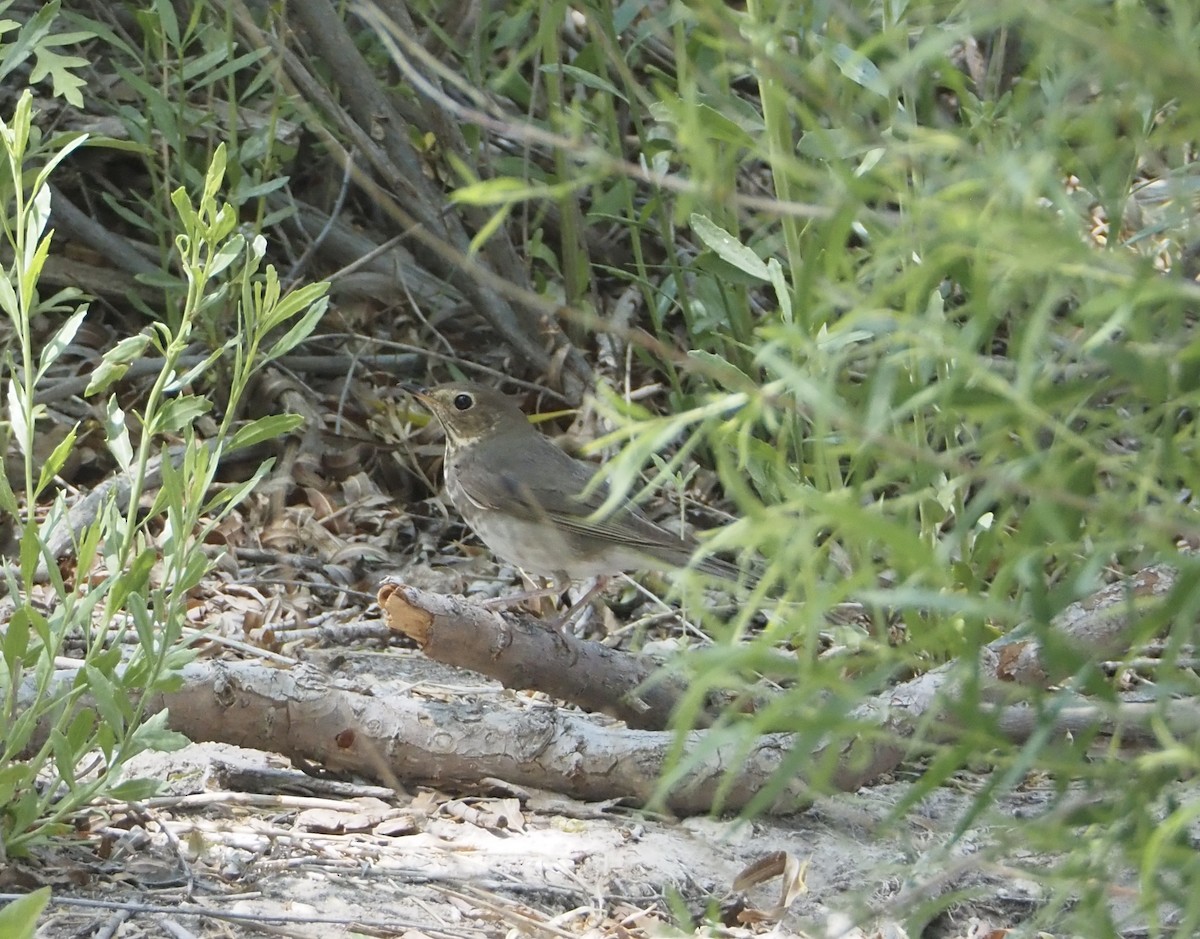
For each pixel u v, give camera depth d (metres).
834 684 4.63
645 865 9.12
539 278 17.78
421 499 16.42
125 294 16.73
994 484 4.58
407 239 18.52
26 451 7.88
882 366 4.86
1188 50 4.55
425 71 16.80
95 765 8.79
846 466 12.05
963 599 4.69
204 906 7.93
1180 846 5.67
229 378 15.92
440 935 7.91
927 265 4.70
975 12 4.99
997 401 4.93
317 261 18.41
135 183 17.94
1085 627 9.80
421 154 17.81
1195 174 6.57
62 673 9.41
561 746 9.95
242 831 8.90
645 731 10.71
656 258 18.94
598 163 4.80
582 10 11.55
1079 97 6.23
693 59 13.65
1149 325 5.17
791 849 9.61
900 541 4.41
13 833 7.95
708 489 16.20
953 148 4.65
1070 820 5.47
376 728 9.81
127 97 17.91
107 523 8.42
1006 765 5.62
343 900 8.20
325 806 9.45
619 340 17.50
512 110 18.14
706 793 9.90
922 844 9.61
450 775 9.91
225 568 14.02
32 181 16.06
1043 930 8.48
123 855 8.41
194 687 9.59
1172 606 4.75
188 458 8.27
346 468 16.08
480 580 14.77
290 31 16.45
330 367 17.33
